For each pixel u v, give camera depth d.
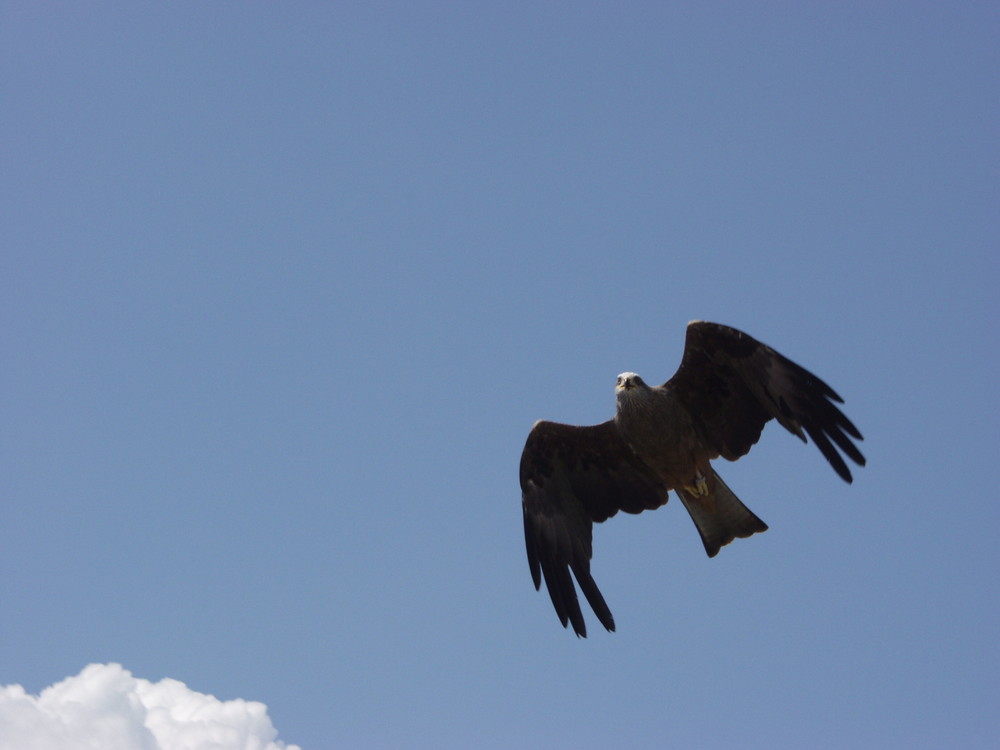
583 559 16.03
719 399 14.87
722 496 15.14
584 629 15.68
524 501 16.34
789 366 14.08
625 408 14.91
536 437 16.09
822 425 13.96
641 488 15.91
